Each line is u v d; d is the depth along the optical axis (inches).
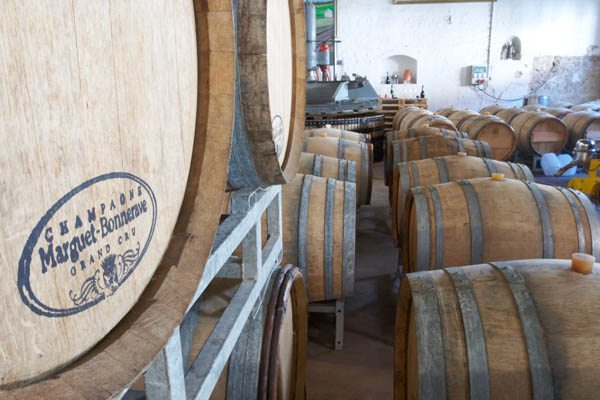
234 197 64.6
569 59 611.5
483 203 115.3
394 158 224.7
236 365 68.5
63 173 24.4
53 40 23.3
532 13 598.5
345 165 176.4
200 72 41.2
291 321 93.0
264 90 52.4
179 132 38.0
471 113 415.5
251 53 51.6
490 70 613.3
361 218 263.9
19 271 22.1
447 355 65.0
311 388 116.1
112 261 29.4
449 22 601.9
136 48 30.8
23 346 22.8
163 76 34.8
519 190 117.0
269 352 69.3
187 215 39.6
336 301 130.5
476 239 113.0
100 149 27.4
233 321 59.1
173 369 39.8
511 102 623.2
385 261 199.9
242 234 60.4
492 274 73.3
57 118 23.8
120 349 29.5
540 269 72.7
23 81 21.6
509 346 63.6
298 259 116.6
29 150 22.1
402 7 600.4
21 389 22.9
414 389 78.3
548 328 63.5
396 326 83.4
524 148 388.5
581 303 65.3
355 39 613.0
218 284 70.8
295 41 77.4
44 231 23.4
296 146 78.6
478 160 169.0
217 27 40.3
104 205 28.1
